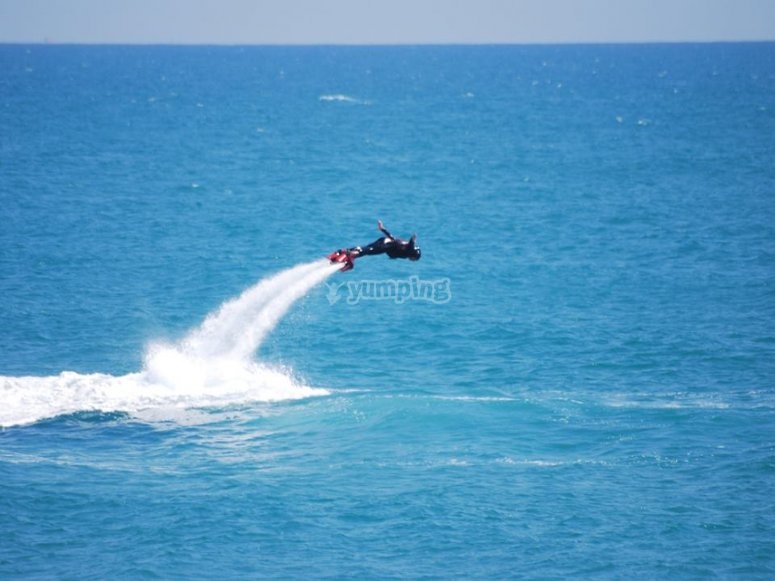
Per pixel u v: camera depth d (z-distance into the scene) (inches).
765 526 3629.4
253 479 4005.9
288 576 3321.9
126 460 4156.0
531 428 4579.2
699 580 3309.5
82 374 5334.6
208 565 3376.0
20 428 4443.9
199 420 4616.1
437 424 4611.2
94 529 3587.6
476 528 3631.9
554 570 3373.5
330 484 3966.5
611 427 4579.2
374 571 3363.7
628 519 3693.4
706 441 4409.5
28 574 3297.2
